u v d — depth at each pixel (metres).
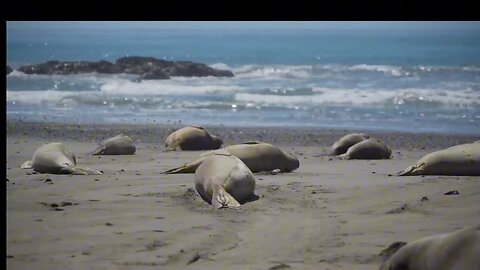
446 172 40.47
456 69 126.94
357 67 135.25
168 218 29.34
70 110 92.88
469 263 17.22
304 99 95.81
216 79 123.44
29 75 130.12
